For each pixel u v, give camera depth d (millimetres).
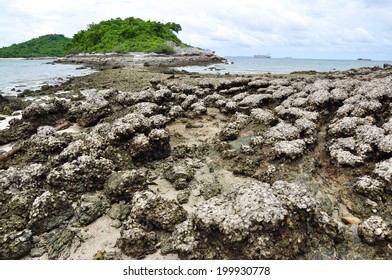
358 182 8188
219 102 16375
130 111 14039
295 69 57562
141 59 68500
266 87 19328
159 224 6973
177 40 101750
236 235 5695
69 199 8195
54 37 170000
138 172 8391
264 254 5625
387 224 7059
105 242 6781
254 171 9656
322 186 8758
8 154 10477
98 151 9711
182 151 11102
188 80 26594
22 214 7172
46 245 6680
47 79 36562
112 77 32594
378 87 13961
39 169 8758
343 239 6684
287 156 9477
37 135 11367
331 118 13461
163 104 16578
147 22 104000
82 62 73062
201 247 6172
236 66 66438
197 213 6270
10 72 47844
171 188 8891
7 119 15938
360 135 10086
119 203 7949
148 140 10312
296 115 12836
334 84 16516
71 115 14609
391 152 8922
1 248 6305
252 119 13188
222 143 11281
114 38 92625
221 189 8797
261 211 5844
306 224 6457
